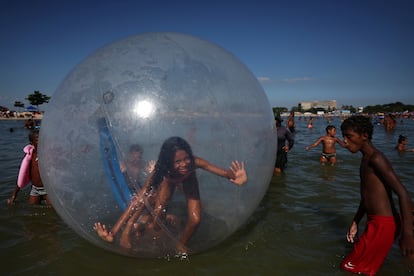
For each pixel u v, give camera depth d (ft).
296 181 17.58
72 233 10.41
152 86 7.20
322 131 67.72
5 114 174.81
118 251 8.25
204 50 8.30
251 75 8.96
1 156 27.50
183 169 7.10
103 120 7.10
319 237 10.11
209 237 8.13
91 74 7.66
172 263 8.41
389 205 7.79
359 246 8.04
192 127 7.14
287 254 8.98
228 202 7.80
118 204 7.32
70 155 7.30
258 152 8.09
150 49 7.87
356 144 8.10
